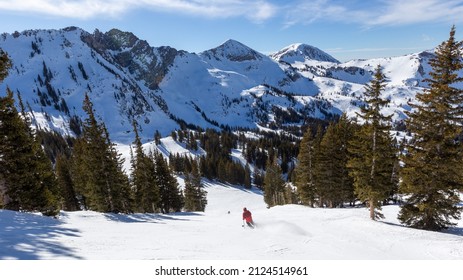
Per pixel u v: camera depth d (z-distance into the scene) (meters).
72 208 51.16
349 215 26.69
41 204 22.19
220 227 22.23
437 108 19.59
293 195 60.44
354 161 24.53
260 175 126.56
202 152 156.12
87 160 32.50
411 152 21.09
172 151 152.38
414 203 22.12
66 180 50.44
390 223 23.41
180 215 39.19
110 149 37.09
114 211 33.25
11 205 21.34
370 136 23.86
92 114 31.86
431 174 20.56
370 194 23.64
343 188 37.66
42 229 14.77
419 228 21.91
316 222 23.31
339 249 15.08
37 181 22.42
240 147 178.12
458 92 19.20
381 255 14.83
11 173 20.83
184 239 15.84
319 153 39.25
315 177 40.53
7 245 10.35
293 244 15.37
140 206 47.34
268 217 28.22
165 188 54.19
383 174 23.83
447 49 19.36
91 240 13.48
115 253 11.18
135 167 48.56
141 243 13.92
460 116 19.66
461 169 19.61
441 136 20.11
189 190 70.56
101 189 32.44
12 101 20.61
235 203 87.25
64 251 10.61
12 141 20.78
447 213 20.91
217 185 108.38
